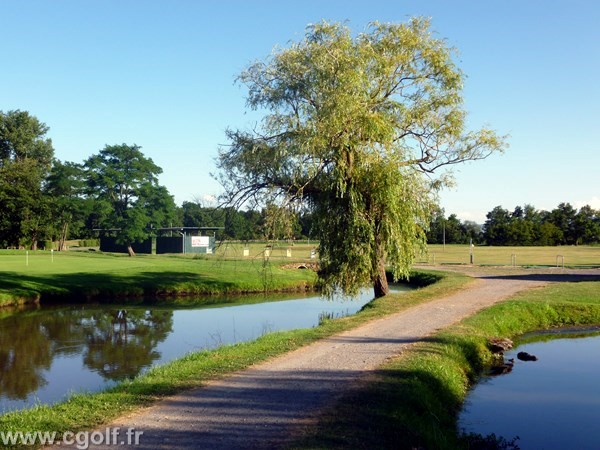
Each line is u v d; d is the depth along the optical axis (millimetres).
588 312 19719
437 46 22406
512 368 13531
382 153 20703
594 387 11953
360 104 20016
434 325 15703
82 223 74812
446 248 85750
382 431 7492
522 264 45969
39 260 49281
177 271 39781
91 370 15133
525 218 113625
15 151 83125
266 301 30594
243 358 11820
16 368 15391
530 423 9805
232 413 8195
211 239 74250
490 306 19359
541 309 19594
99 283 33594
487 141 22469
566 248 86438
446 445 7805
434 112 22500
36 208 65125
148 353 17312
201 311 26531
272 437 7223
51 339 19844
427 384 10070
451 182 23094
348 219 20641
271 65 21422
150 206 67312
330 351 12453
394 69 21875
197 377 10281
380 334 14445
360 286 21891
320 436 7230
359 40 21734
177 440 7145
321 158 20172
